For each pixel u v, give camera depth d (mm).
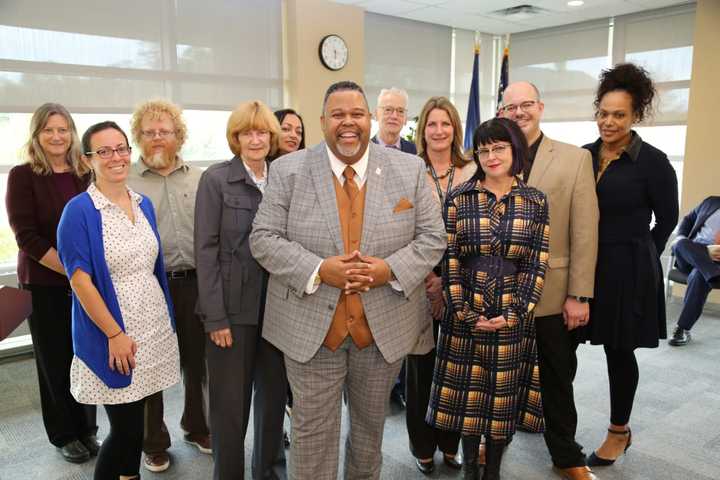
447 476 2244
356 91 1559
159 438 2307
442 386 1985
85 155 1720
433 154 2264
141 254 1767
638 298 2094
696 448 2473
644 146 2096
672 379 3246
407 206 1649
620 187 2076
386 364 1690
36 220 2273
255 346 1910
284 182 1656
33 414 2916
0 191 3828
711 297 4762
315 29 5098
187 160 4754
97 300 1640
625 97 2018
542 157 2029
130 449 1815
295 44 5020
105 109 4172
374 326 1624
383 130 3061
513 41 7012
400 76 6301
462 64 6898
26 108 3805
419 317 1833
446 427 1977
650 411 2834
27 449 2535
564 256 2035
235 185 1851
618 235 2100
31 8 3750
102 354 1685
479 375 1932
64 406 2406
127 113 4289
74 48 3971
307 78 5117
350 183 1622
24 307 1139
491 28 6688
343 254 1598
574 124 6547
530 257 1862
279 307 1691
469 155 2291
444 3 5539
